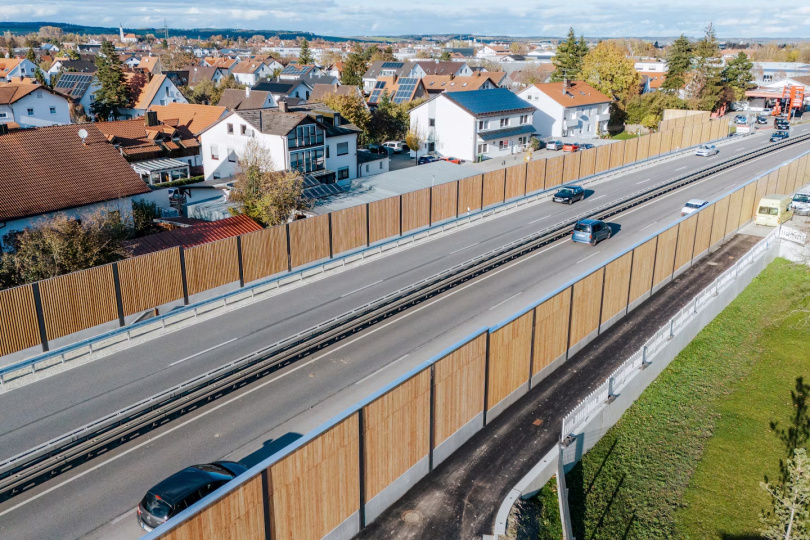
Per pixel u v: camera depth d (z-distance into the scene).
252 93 88.00
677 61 108.19
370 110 87.56
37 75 110.44
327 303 31.72
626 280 30.06
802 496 18.95
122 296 29.00
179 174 61.69
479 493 18.33
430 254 39.72
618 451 22.75
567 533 17.50
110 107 90.44
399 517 17.30
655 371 27.39
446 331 28.38
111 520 16.81
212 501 12.66
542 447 20.53
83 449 19.16
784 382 28.62
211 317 30.19
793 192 55.03
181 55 186.25
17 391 23.47
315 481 15.03
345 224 38.50
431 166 63.25
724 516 20.73
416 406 17.97
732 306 35.47
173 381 24.05
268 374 24.56
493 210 49.31
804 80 114.81
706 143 81.50
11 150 40.19
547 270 36.69
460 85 112.56
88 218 35.34
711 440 24.38
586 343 27.72
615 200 53.34
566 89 90.75
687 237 36.38
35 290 25.91
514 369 22.62
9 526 16.55
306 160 57.03
